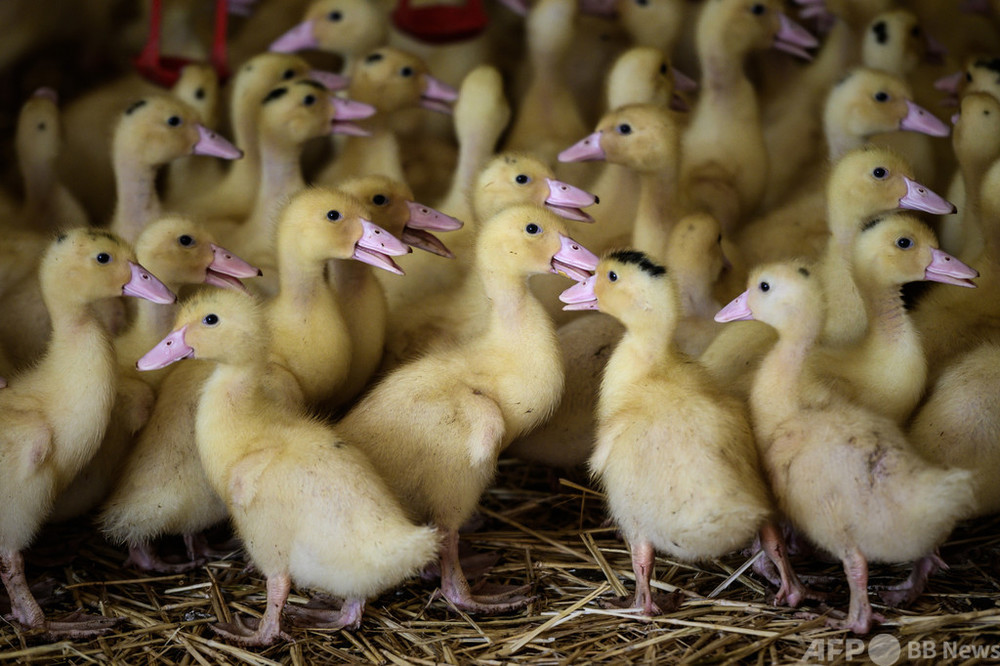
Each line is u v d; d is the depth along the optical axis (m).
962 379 7.43
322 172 11.65
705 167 10.59
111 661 6.89
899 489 6.50
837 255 8.62
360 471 6.75
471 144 10.33
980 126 9.27
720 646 6.80
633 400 7.14
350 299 8.45
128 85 12.20
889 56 11.05
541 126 11.80
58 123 10.52
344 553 6.57
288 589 6.91
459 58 13.52
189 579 7.77
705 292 8.77
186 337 6.90
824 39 13.00
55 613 7.35
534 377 7.56
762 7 10.66
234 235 9.89
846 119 9.98
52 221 10.58
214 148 9.66
